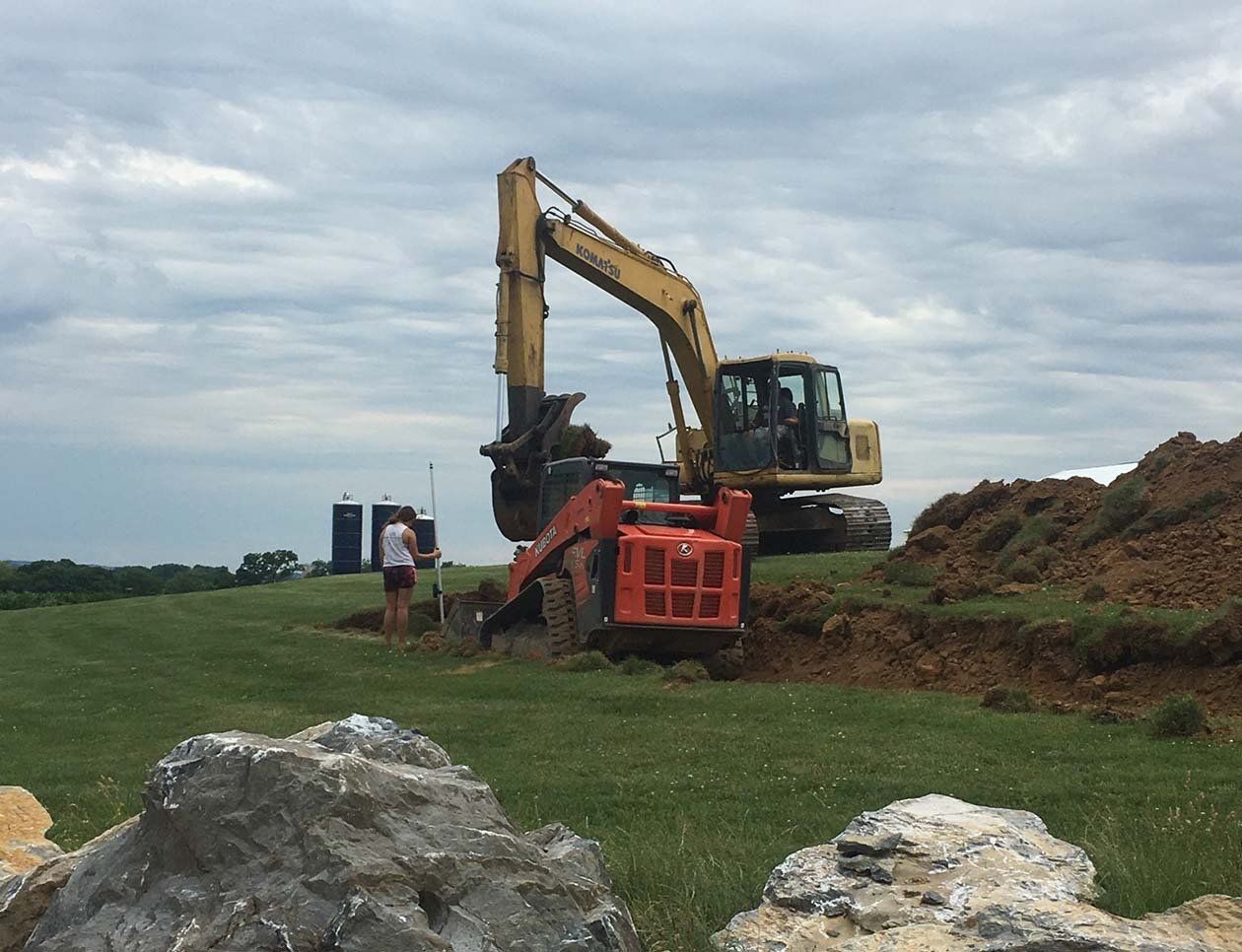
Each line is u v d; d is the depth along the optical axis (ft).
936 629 54.90
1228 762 34.58
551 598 61.41
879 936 16.85
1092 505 67.77
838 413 96.94
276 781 14.23
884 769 34.86
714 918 19.58
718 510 60.85
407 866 13.83
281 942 12.93
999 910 16.98
